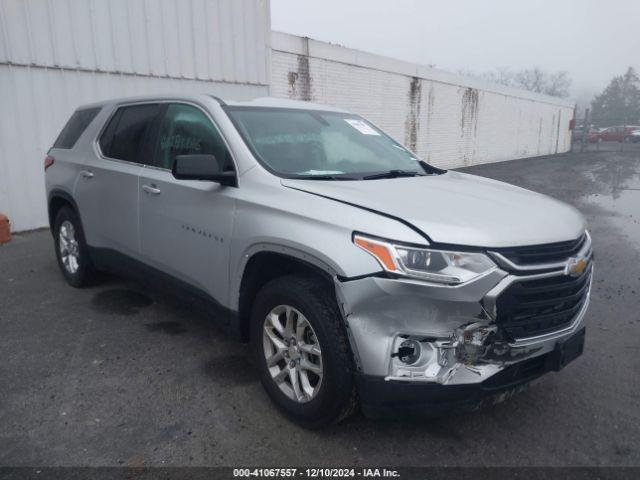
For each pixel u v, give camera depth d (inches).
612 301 207.0
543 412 128.0
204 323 177.2
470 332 99.7
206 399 130.6
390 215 104.5
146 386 136.3
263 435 116.3
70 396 131.0
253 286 129.5
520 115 1088.8
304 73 502.9
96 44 329.7
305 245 108.5
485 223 105.7
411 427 120.3
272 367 124.2
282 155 137.8
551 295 108.4
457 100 807.1
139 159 166.1
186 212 142.6
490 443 115.3
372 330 99.9
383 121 636.7
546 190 556.4
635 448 114.5
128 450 110.6
